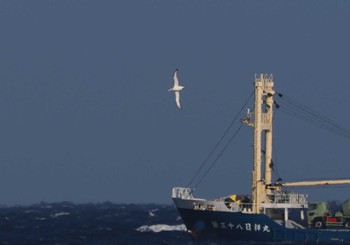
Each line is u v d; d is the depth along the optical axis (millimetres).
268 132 165750
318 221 164000
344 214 163500
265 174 165500
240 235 163250
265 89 165125
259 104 164250
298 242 160250
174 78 141000
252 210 163375
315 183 165750
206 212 165125
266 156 165500
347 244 159000
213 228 165500
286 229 160500
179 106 140750
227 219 163125
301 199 164500
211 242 165875
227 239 165000
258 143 164000
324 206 164625
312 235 160000
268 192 164250
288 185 163625
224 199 167875
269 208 167125
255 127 164125
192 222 167625
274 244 161125
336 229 161625
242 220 162125
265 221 161125
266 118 165125
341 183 166250
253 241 162625
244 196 168875
